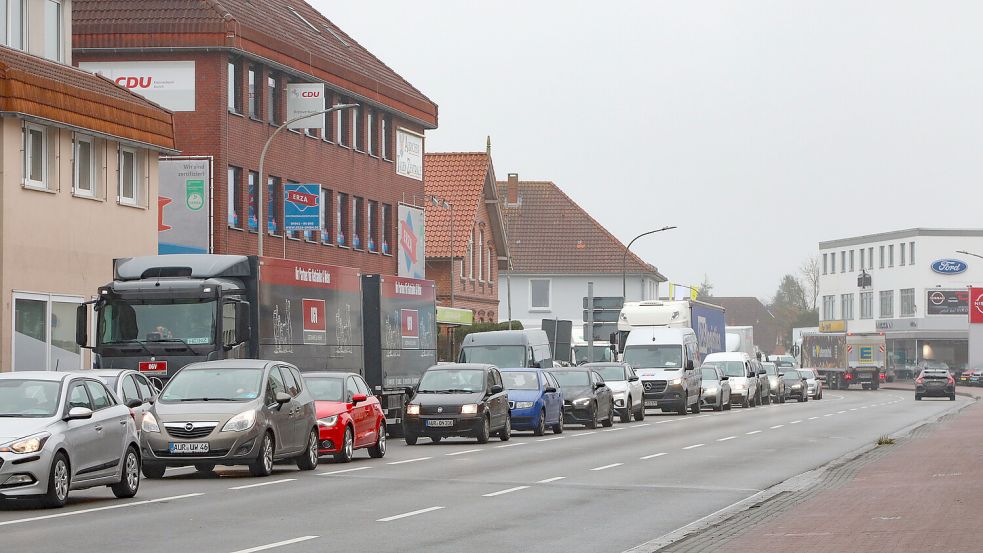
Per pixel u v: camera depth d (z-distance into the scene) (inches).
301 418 1395.2
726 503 1103.0
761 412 3169.3
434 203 4131.4
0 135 1828.2
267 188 2773.1
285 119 2856.8
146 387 1350.9
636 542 852.0
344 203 3191.4
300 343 1779.0
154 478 1310.3
